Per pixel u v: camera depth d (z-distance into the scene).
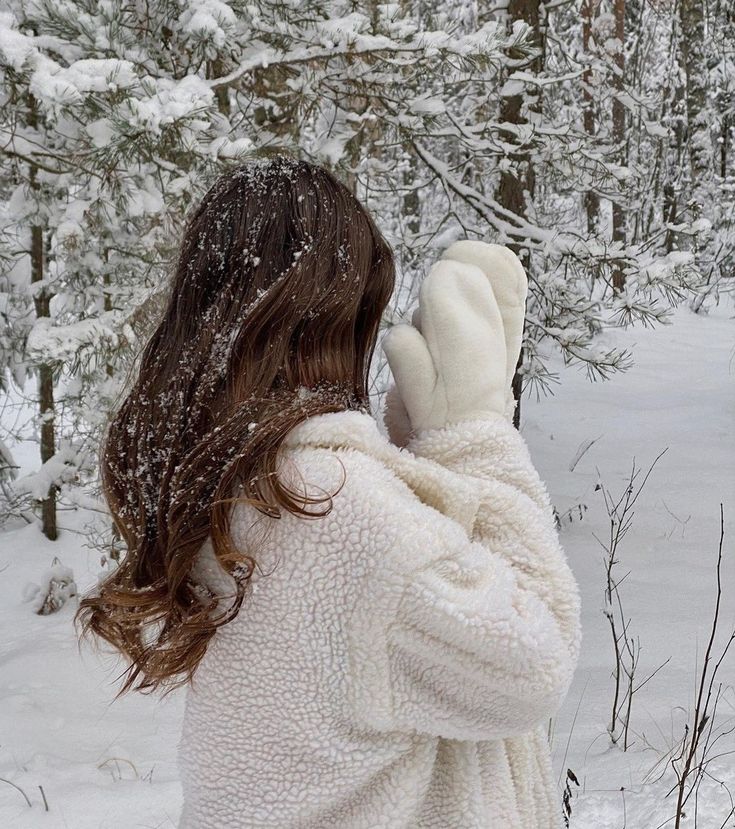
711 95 21.56
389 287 0.95
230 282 0.89
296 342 0.88
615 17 14.62
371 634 0.79
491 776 0.92
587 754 3.20
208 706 0.85
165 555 0.86
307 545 0.80
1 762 3.63
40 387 7.23
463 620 0.78
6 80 3.75
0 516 8.05
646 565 6.23
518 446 0.92
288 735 0.82
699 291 5.55
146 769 3.56
